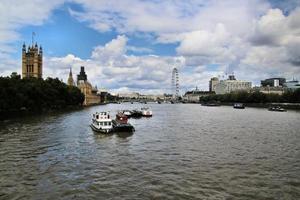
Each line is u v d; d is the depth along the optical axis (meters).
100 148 74.44
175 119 167.12
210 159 62.09
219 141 84.94
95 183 46.56
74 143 81.19
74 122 136.38
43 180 48.00
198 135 97.81
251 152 69.25
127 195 41.72
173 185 45.66
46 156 64.69
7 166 56.09
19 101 154.38
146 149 73.12
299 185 45.91
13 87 151.25
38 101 185.75
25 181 47.50
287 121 148.00
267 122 143.12
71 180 48.03
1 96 139.25
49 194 42.03
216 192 42.88
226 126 125.81
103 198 40.69
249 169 54.44
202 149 72.81
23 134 95.56
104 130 100.38
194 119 165.62
